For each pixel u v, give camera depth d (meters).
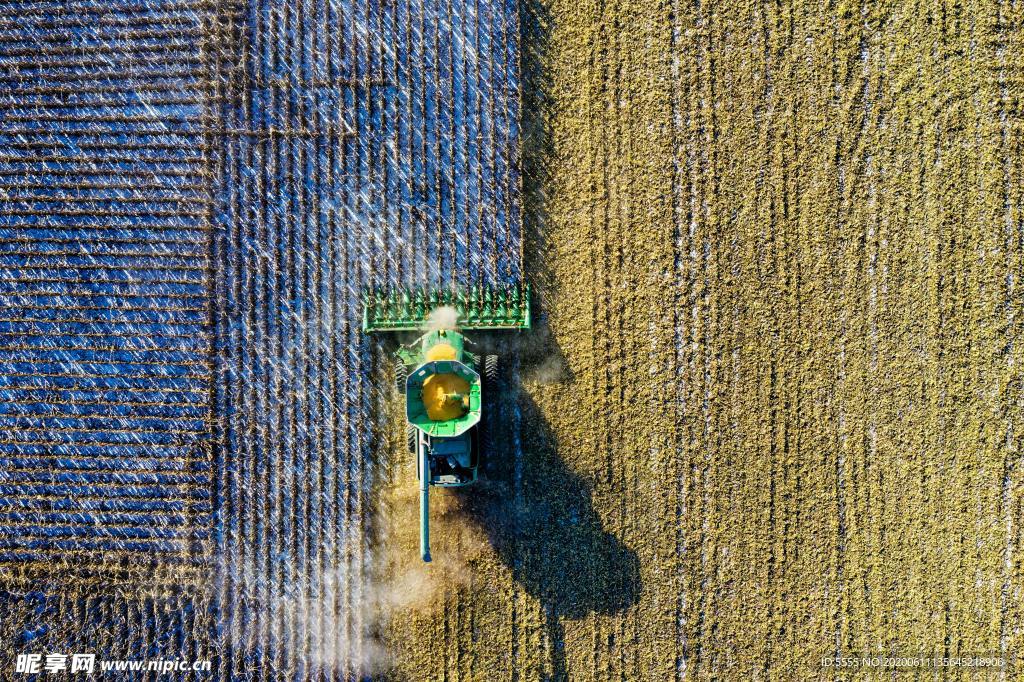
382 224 15.83
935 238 15.75
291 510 15.80
